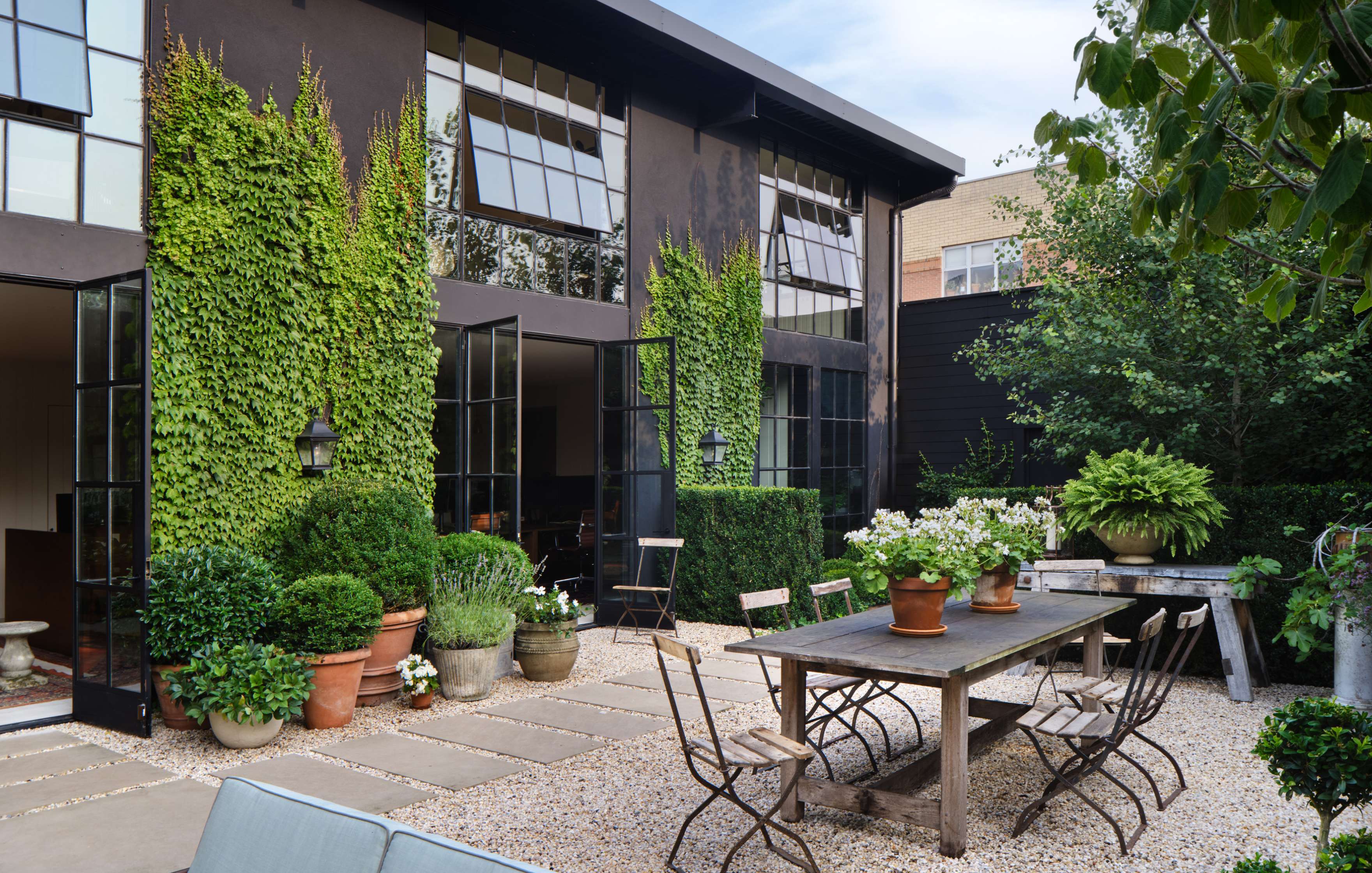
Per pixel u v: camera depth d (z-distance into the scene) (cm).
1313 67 175
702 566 840
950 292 1744
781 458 1061
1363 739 256
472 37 749
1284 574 605
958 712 328
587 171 837
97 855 320
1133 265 752
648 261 889
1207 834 347
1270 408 687
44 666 648
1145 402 691
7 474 937
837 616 846
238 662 455
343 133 639
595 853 326
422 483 677
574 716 515
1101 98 200
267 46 597
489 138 754
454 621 555
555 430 1566
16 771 416
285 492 592
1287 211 222
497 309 743
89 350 509
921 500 1218
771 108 1019
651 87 908
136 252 534
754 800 382
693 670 305
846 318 1177
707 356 941
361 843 163
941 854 328
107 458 494
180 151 550
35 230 491
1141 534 610
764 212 1058
